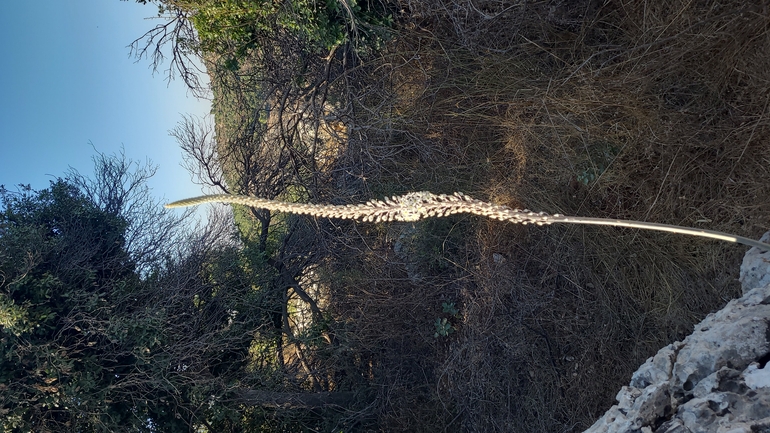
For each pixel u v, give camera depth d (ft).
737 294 16.30
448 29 24.61
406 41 25.32
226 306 31.37
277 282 33.35
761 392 9.14
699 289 17.58
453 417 26.84
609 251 20.40
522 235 23.70
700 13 16.78
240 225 38.60
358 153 27.68
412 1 23.56
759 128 15.42
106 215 31.22
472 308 25.35
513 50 22.89
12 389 24.71
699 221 17.44
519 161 23.15
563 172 21.59
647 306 19.35
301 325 35.73
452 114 24.43
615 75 19.71
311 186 28.96
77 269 28.53
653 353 18.97
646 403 10.43
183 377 28.89
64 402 25.40
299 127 31.30
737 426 8.50
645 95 18.65
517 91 22.22
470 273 25.66
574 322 22.03
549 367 22.70
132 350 27.30
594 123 20.26
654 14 18.22
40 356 24.89
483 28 23.20
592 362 21.18
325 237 30.68
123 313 28.43
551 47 22.08
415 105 25.96
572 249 21.47
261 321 32.83
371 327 29.89
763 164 15.44
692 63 17.42
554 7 21.24
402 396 29.25
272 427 32.73
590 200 21.17
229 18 22.65
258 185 31.83
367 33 23.76
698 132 17.04
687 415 9.75
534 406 22.95
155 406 28.30
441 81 25.09
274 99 30.45
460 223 26.23
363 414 30.50
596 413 20.76
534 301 23.11
